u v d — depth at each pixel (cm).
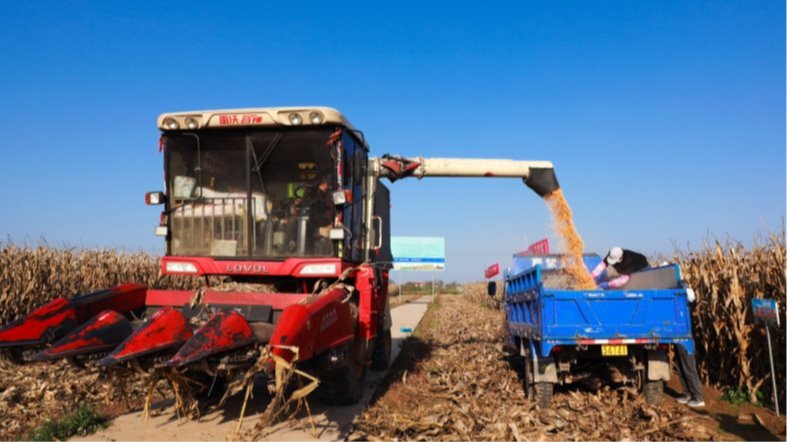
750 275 861
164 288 1731
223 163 798
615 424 678
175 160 812
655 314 760
